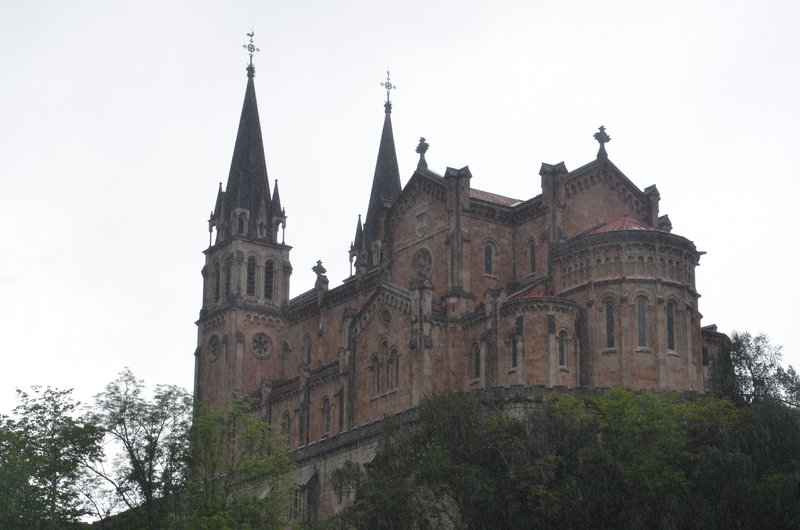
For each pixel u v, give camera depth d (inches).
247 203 6727.4
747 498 3964.1
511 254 5561.0
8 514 4286.4
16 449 4490.7
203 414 4707.2
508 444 4175.7
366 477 4389.8
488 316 5118.1
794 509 3939.5
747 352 4746.6
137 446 4576.8
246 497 4557.1
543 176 5452.8
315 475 5423.2
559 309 5017.2
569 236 5398.6
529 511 3991.1
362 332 5585.6
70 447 4559.5
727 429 4237.2
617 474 4035.4
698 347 5128.0
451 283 5369.1
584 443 4195.4
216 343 6594.5
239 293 6550.2
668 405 4439.0
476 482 4025.6
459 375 5231.3
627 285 5029.5
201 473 4662.9
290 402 5999.0
